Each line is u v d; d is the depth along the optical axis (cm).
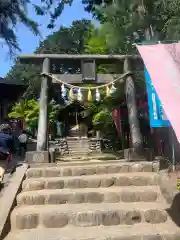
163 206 639
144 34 1075
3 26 988
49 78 1018
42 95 997
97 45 1380
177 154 883
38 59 1020
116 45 1099
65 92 1015
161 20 989
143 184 752
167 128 959
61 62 1045
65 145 1873
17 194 696
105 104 1573
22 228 604
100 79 1038
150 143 1110
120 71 1097
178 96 503
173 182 704
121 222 611
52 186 741
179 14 827
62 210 623
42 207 654
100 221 608
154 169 822
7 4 975
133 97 1007
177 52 591
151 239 540
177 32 830
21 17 998
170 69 552
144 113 1062
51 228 603
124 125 1484
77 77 1023
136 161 895
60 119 2642
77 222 607
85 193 686
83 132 2598
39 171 798
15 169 848
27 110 2534
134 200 682
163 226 591
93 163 891
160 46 605
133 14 1040
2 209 623
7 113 2303
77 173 802
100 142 1888
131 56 1031
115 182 751
